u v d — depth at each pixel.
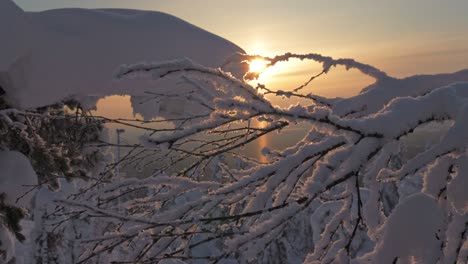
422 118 2.22
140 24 6.17
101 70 5.77
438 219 1.99
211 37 6.50
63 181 7.82
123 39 5.96
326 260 2.55
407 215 2.01
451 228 2.14
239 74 5.11
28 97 5.82
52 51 5.73
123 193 2.78
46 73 5.74
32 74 5.74
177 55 6.09
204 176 3.31
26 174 6.18
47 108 6.71
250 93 2.39
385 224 2.06
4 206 6.06
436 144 2.12
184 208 2.44
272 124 2.48
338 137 2.29
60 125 6.84
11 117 6.41
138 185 2.73
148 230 2.60
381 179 2.29
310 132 3.00
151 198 2.77
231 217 2.17
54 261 8.06
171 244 2.85
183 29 6.36
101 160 7.02
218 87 2.50
